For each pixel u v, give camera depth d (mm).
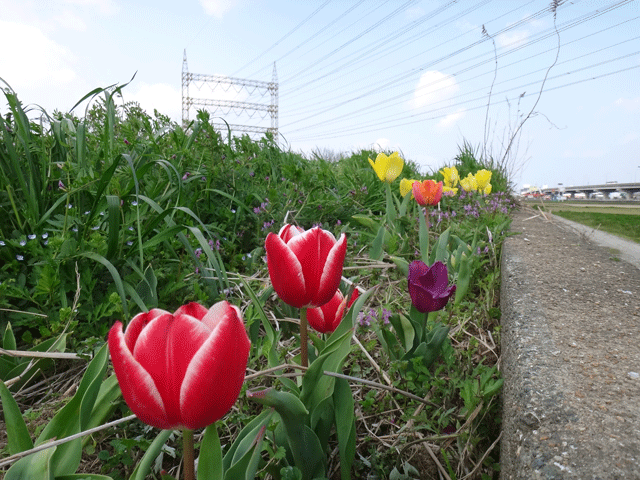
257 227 3225
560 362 1252
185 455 753
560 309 1737
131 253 2244
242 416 1408
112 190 2395
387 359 1814
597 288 2051
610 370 1195
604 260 2711
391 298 2527
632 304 1816
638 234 3986
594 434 910
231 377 661
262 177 4156
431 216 3945
